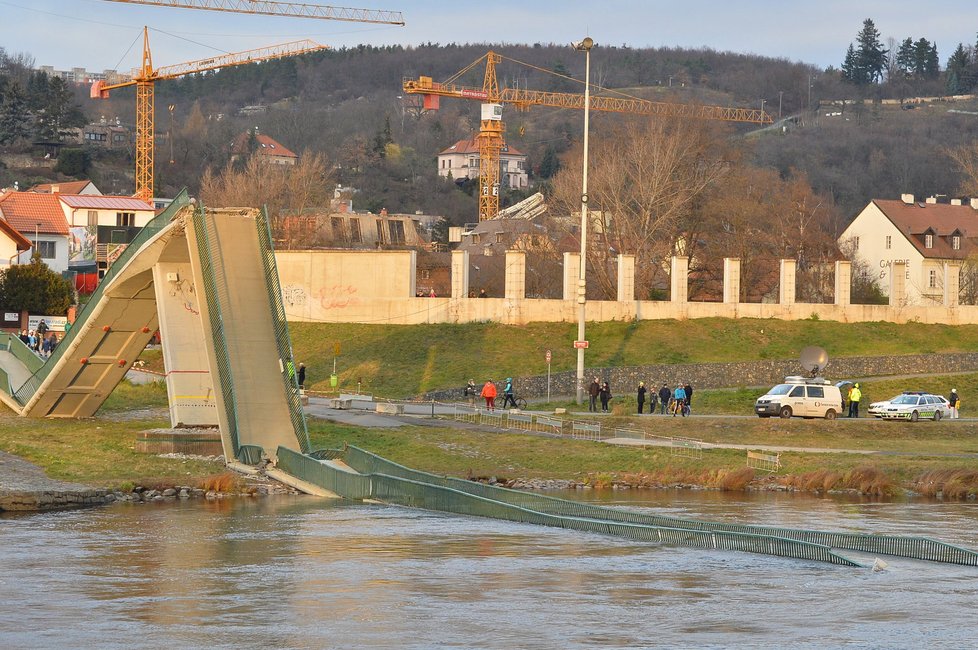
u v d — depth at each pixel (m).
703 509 101.31
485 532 84.94
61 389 132.25
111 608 59.56
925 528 91.25
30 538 79.75
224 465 111.12
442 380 178.12
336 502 99.75
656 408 172.12
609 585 66.44
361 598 62.34
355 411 150.75
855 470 118.50
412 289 198.25
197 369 121.44
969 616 59.31
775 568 72.12
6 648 51.97
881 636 55.16
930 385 193.75
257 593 63.41
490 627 56.28
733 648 52.84
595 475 119.50
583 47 166.25
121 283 119.94
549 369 171.12
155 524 86.38
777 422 147.00
